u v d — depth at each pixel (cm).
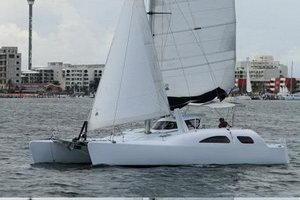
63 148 7625
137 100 7388
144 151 7150
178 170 7106
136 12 7531
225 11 8094
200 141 7344
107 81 7412
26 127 15938
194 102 8006
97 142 7100
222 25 8088
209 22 8031
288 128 17100
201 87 8012
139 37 7488
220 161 7425
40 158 7700
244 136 7569
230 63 8162
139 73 7419
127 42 7469
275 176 7062
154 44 7556
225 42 8112
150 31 7544
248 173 7144
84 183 6431
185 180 6606
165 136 7425
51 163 7694
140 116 7381
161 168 7175
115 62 7431
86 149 7525
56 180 6619
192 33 7950
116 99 7369
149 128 7600
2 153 9281
